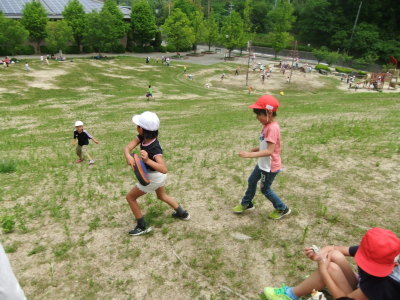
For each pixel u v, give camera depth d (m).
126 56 64.00
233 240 4.45
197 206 5.52
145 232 4.72
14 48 50.78
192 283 3.73
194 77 49.94
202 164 7.84
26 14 56.62
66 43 55.97
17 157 10.60
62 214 5.58
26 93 32.53
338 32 79.31
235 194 5.93
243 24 78.38
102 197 6.22
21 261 4.30
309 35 86.19
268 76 51.00
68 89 36.09
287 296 3.21
